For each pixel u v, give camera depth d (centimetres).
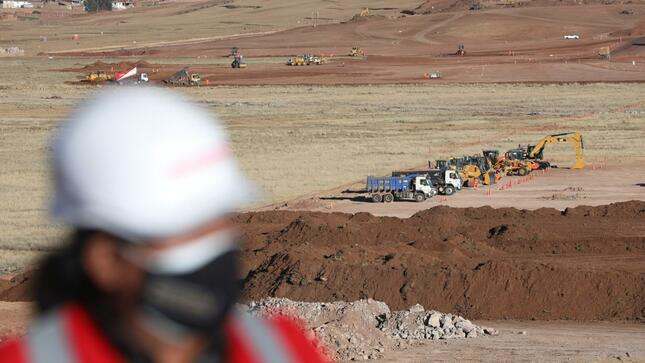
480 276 5434
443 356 4072
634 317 5075
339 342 4025
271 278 5794
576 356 4100
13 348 417
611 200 10531
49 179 432
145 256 425
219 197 433
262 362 447
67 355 413
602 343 4394
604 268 5991
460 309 5300
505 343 4362
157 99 440
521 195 10981
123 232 420
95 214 420
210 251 430
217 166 436
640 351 4219
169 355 425
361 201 10825
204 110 452
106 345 419
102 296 423
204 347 434
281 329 466
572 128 17600
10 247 8275
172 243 426
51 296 426
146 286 422
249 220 8762
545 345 4341
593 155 14050
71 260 423
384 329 4472
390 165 13612
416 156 14562
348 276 5609
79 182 422
